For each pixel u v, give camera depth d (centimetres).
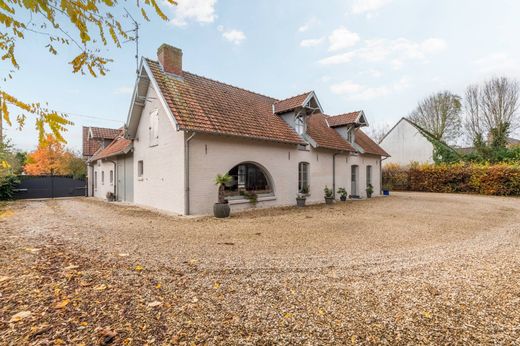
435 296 343
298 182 1412
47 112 141
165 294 335
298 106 1341
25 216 955
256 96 1508
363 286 373
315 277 405
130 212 1060
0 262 429
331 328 267
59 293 326
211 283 374
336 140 1669
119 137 1883
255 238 652
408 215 1046
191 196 989
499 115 2812
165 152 1106
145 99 1262
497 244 617
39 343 232
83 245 554
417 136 2897
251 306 310
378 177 2114
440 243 622
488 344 246
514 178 1962
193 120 983
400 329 268
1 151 1145
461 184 2261
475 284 382
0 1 145
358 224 848
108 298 318
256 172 1259
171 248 548
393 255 523
